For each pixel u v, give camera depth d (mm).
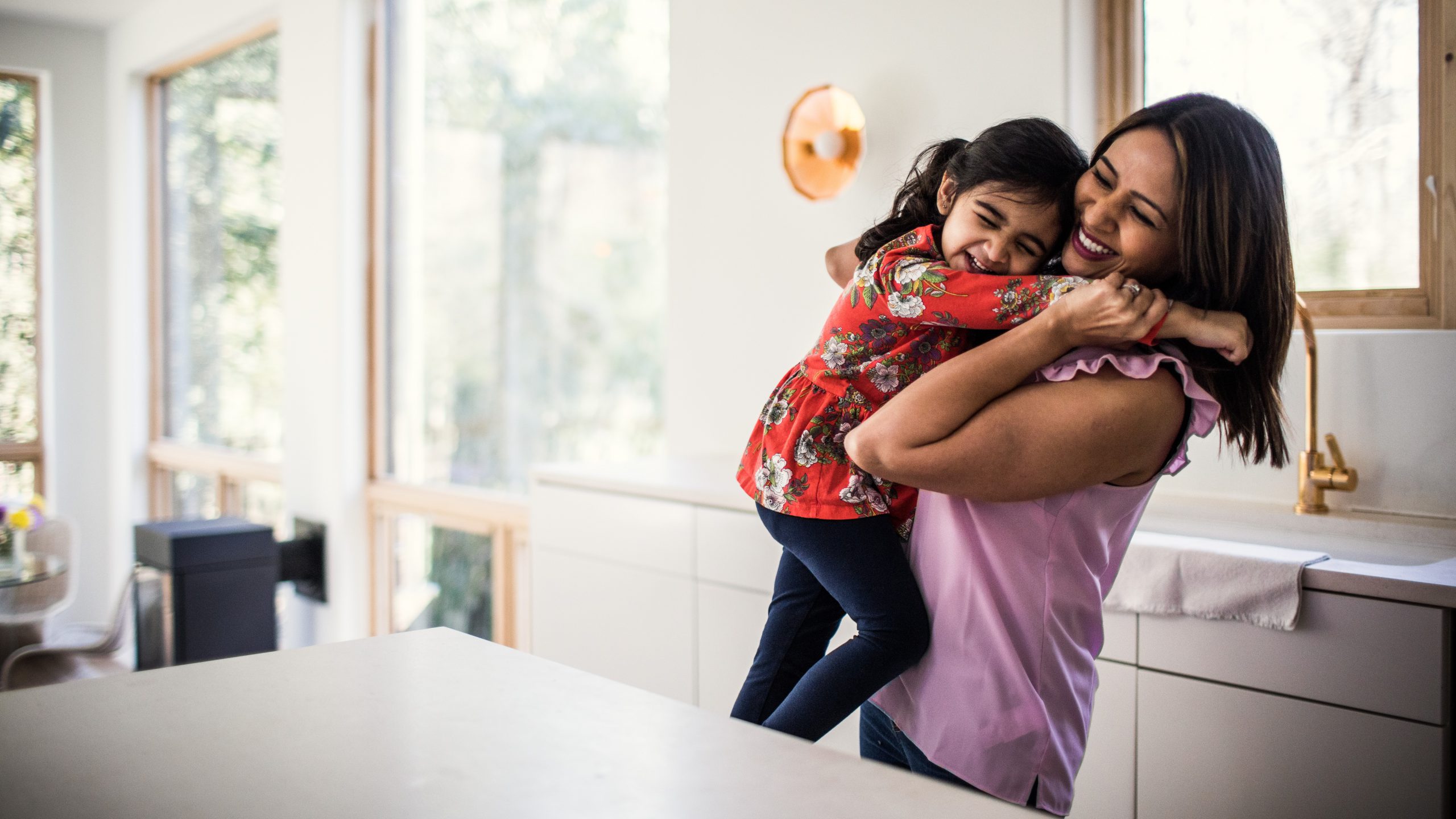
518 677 870
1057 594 1043
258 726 749
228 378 4973
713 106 2914
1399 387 1836
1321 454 1859
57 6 5156
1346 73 1959
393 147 4168
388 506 4070
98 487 5582
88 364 5539
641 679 2348
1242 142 988
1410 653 1298
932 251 1193
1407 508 1829
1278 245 1008
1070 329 984
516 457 3771
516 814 604
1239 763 1459
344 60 4098
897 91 2482
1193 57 2156
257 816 597
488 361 3857
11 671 3711
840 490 1236
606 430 3576
